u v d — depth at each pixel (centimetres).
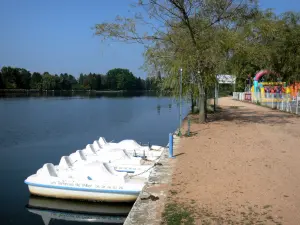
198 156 1168
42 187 1135
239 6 2034
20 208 1114
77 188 1101
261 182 845
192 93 2184
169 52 2019
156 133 2844
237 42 2003
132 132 2903
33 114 4347
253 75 5578
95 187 1088
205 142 1458
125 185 1072
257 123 2181
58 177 1131
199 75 2011
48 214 1077
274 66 3133
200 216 629
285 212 646
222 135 1656
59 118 3931
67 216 1070
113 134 2773
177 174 934
